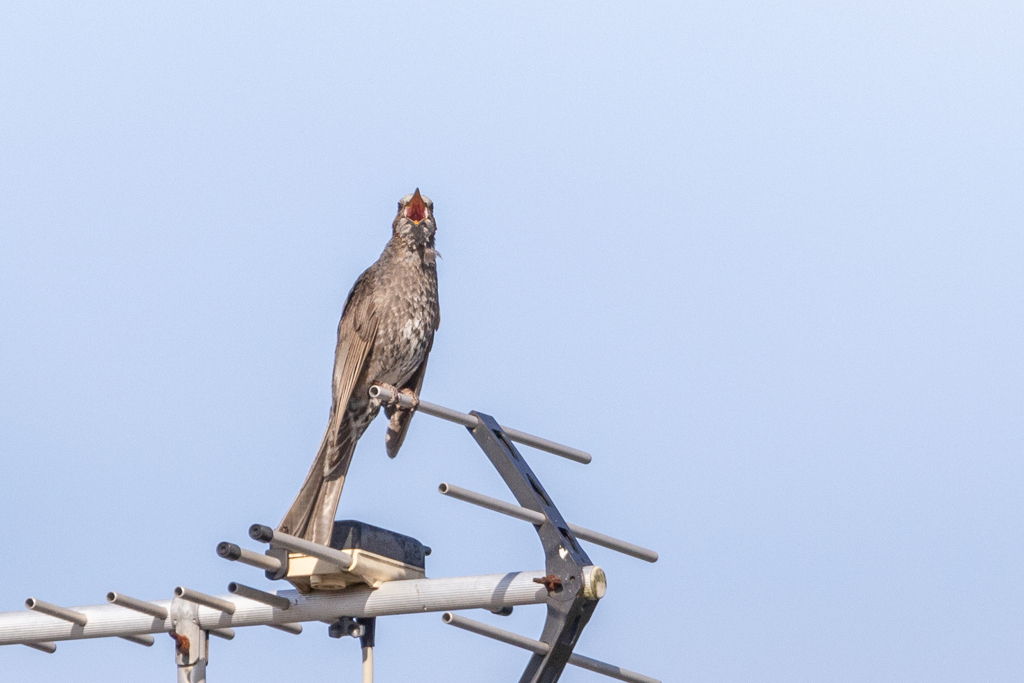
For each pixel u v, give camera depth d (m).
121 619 10.69
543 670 9.15
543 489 10.05
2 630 10.86
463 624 9.59
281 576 9.91
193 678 10.34
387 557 9.98
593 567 9.29
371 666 10.10
